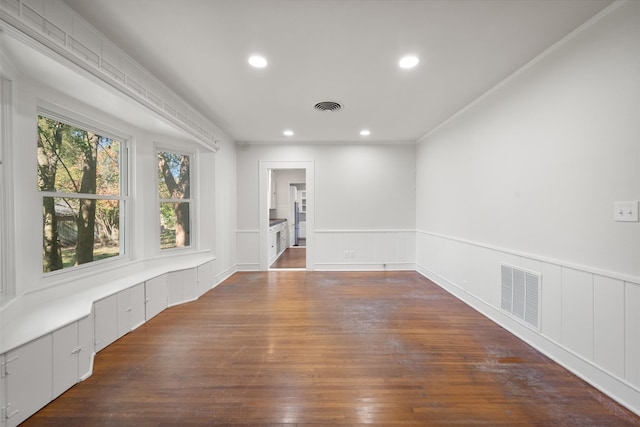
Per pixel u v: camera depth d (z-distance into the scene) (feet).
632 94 5.36
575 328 6.56
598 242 6.01
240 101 10.96
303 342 8.18
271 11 5.98
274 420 5.14
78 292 7.95
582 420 5.12
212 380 6.34
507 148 8.95
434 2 5.71
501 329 9.05
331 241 17.58
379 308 10.98
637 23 5.26
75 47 6.06
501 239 9.28
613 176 5.71
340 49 7.43
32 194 6.63
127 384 6.18
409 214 17.58
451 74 8.75
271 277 15.96
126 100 7.64
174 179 12.40
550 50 7.25
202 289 12.66
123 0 5.66
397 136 16.28
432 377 6.45
